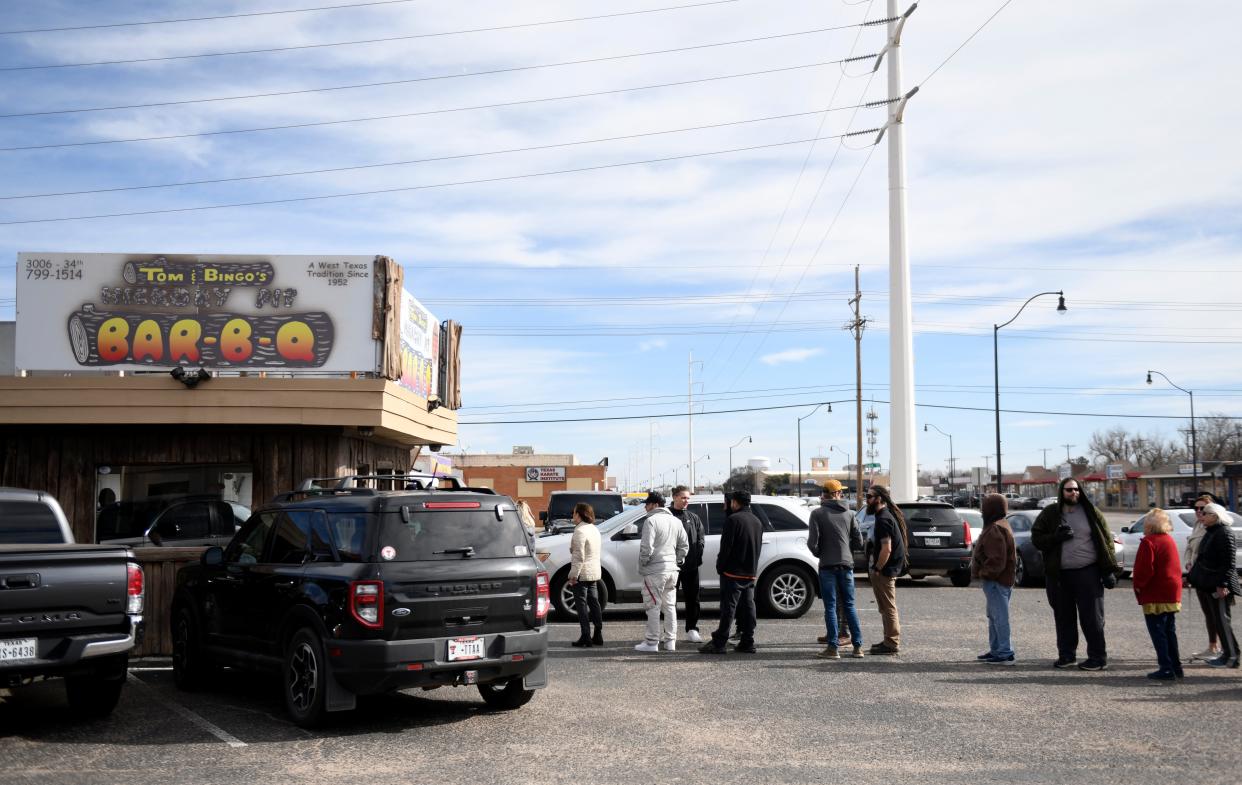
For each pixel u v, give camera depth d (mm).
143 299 14711
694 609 13125
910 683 9836
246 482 15266
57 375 14531
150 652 11844
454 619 8008
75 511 14891
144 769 6832
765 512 15594
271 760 7070
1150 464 119938
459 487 10641
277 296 14844
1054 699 8969
